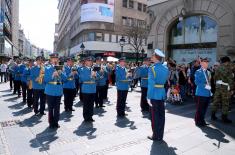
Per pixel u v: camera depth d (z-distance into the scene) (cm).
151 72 638
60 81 736
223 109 830
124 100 898
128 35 3984
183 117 898
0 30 4200
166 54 1880
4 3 5534
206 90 772
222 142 634
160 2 1875
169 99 1212
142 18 4722
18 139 635
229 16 1433
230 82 831
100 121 822
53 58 739
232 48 1409
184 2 1681
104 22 4244
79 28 4738
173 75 1209
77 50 5081
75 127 746
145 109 993
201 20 1669
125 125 774
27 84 1034
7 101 1180
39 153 548
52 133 685
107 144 605
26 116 880
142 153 554
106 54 3809
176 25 1850
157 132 637
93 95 814
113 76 1681
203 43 1645
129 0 4522
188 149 584
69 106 982
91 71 816
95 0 4188
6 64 2205
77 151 560
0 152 552
